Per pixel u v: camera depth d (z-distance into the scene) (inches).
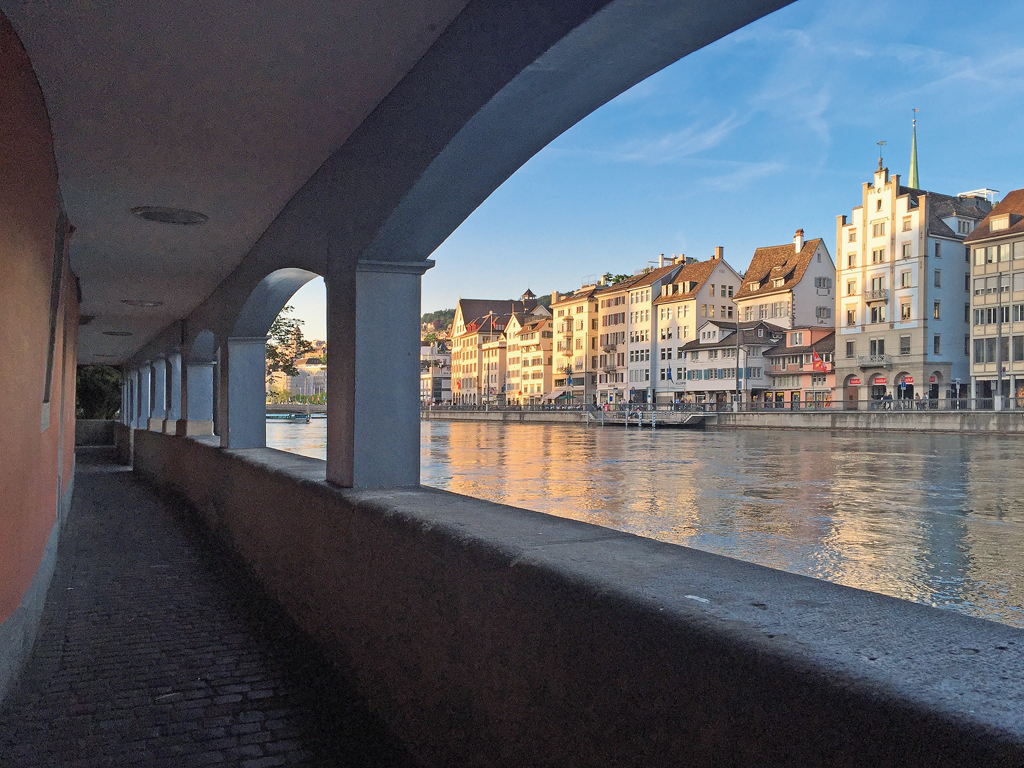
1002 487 879.7
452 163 128.6
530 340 4195.4
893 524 633.6
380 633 126.0
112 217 243.1
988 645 53.4
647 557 82.7
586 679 70.8
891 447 1505.9
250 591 228.8
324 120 162.2
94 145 178.1
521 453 1461.6
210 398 445.1
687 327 3115.2
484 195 140.4
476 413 3651.6
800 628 57.2
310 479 182.5
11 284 117.6
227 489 292.7
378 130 152.9
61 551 293.6
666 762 60.5
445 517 113.0
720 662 55.8
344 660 146.1
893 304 2354.8
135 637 184.9
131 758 121.5
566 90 106.3
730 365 2888.8
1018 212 2048.5
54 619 199.9
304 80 142.9
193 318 426.3
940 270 2310.5
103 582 243.0
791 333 2790.4
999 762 39.1
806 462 1209.4
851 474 1025.5
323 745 125.0
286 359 827.4
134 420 736.3
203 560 277.9
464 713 95.8
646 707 62.9
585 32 91.1
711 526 624.7
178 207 231.1
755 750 52.7
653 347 3270.2
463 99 116.6
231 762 119.7
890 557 503.2
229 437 308.2
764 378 2824.8
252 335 313.9
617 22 88.9
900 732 43.9
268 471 220.5
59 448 282.7
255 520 238.8
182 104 154.8
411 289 167.9
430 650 106.0
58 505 285.7
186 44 129.7
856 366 2458.2
